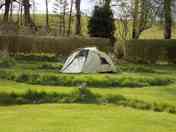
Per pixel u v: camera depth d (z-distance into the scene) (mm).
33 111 14195
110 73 27750
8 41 39469
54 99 16703
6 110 14414
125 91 19781
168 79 24547
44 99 16656
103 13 46688
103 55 28250
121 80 22750
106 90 19875
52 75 23141
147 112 14602
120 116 13531
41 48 40562
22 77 22922
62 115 13461
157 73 29578
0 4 50375
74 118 12992
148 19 47000
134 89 20719
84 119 12859
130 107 15750
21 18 57188
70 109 14648
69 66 27953
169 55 40250
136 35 50281
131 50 41812
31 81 22375
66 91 17891
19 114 13617
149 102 16484
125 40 42219
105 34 46562
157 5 44875
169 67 35938
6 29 42094
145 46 41156
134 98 17188
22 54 39500
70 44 41094
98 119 12914
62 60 37344
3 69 26641
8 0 46594
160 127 12180
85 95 17109
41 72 26234
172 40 40188
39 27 49875
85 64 27562
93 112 14094
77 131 11281
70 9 61844
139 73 28750
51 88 19828
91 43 41438
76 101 16500
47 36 41344
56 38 40844
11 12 56688
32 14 70312
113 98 16828
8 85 20516
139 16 49500
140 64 38219
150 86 22422
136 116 13648
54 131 11250
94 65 27688
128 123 12484
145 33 64812
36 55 38719
